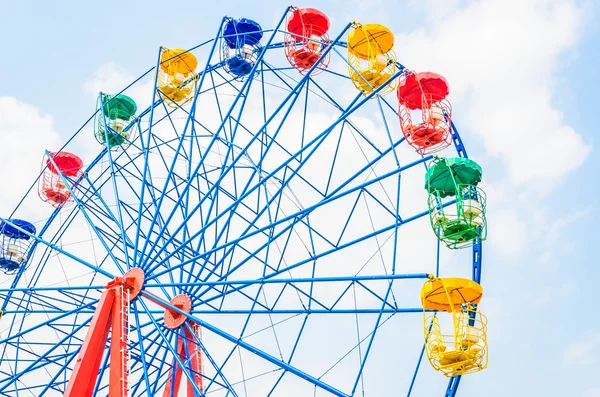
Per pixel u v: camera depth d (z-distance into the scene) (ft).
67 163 105.29
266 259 83.46
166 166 95.25
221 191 92.12
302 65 94.27
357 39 85.40
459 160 74.95
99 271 84.79
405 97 83.20
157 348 87.97
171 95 100.37
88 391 73.46
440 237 77.00
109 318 78.74
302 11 93.76
